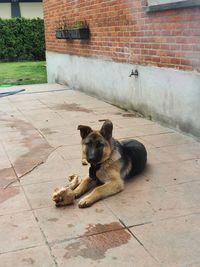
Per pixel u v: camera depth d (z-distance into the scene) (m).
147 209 2.68
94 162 2.91
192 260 2.11
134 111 5.37
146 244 2.27
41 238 2.36
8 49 15.99
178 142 4.07
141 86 5.09
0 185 3.14
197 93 4.00
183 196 2.87
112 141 3.06
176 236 2.34
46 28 9.01
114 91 5.89
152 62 4.77
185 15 4.05
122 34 5.41
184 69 4.18
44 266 2.10
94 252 2.21
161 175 3.25
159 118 4.77
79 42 7.01
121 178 3.04
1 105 6.20
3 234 2.42
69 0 7.22
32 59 16.50
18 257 2.18
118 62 5.63
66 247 2.26
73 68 7.49
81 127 3.04
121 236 2.36
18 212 2.69
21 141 4.27
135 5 4.98
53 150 3.93
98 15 6.09
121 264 2.09
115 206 2.74
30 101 6.46
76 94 7.01
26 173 3.37
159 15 4.50
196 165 3.44
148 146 3.97
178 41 4.22
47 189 3.04
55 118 5.24
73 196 2.78
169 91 4.48
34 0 20.62
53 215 2.64
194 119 4.10
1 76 10.76
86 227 2.47
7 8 20.39
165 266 2.07
